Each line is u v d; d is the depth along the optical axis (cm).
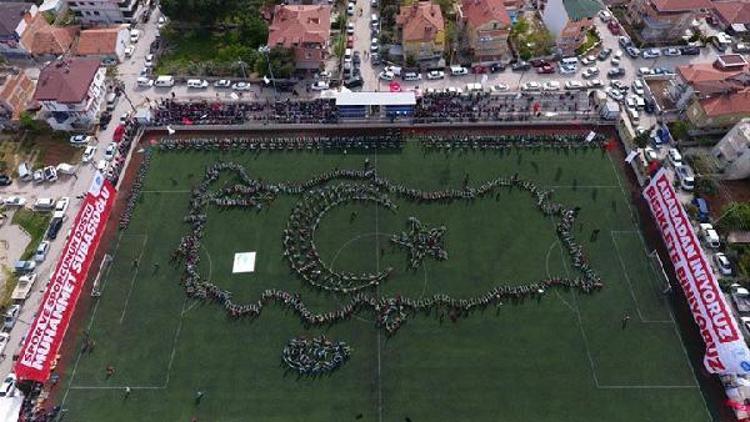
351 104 9819
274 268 8312
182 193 9200
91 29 11869
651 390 7144
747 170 8944
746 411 6831
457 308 7844
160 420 7006
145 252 8512
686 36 11750
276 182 9288
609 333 7612
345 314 7806
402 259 8356
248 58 11038
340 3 12638
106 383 7288
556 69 11125
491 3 10894
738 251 8319
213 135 10056
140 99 10731
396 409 7031
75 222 8031
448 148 9706
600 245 8462
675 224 8038
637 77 11000
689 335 7581
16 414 6912
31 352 7056
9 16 11300
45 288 8188
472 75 11050
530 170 9381
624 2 12575
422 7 11262
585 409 7012
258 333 7688
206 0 11350
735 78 9706
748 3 12006
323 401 7119
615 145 9738
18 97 10356
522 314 7800
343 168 9469
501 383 7219
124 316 7869
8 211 9150
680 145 9688
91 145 9969
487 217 8819
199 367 7412
